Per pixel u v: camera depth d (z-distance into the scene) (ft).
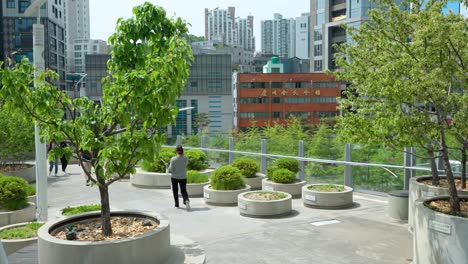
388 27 34.17
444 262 22.74
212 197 44.91
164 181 55.06
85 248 20.95
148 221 25.95
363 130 27.48
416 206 25.30
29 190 43.47
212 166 68.74
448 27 22.59
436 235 23.20
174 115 22.70
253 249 29.96
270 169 52.01
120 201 47.44
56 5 370.12
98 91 342.44
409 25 28.53
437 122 24.40
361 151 49.75
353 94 39.81
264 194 41.96
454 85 25.54
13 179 37.40
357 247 30.22
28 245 27.96
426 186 33.55
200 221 38.14
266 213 38.96
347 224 36.24
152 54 24.63
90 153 24.61
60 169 72.28
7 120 62.85
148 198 48.93
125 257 21.40
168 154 57.82
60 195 51.49
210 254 29.04
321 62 419.95
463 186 33.78
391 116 23.95
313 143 54.85
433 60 23.67
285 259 27.94
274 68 495.41
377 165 47.14
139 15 23.95
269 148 60.59
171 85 22.38
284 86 403.75
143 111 21.18
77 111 24.34
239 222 37.55
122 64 23.49
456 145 39.91
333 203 42.01
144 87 20.99
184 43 23.75
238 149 65.41
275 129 103.35
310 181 54.70
